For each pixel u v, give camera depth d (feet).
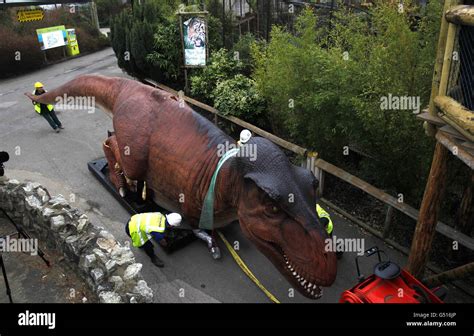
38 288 18.53
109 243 18.17
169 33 38.50
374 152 22.62
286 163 16.10
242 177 17.01
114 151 24.18
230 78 34.65
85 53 65.51
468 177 19.62
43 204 20.52
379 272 14.70
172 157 20.75
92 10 69.72
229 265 20.65
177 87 40.42
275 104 28.19
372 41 21.86
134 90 23.54
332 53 22.98
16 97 45.14
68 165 30.22
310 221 15.08
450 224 21.52
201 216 20.03
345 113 21.75
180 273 20.22
